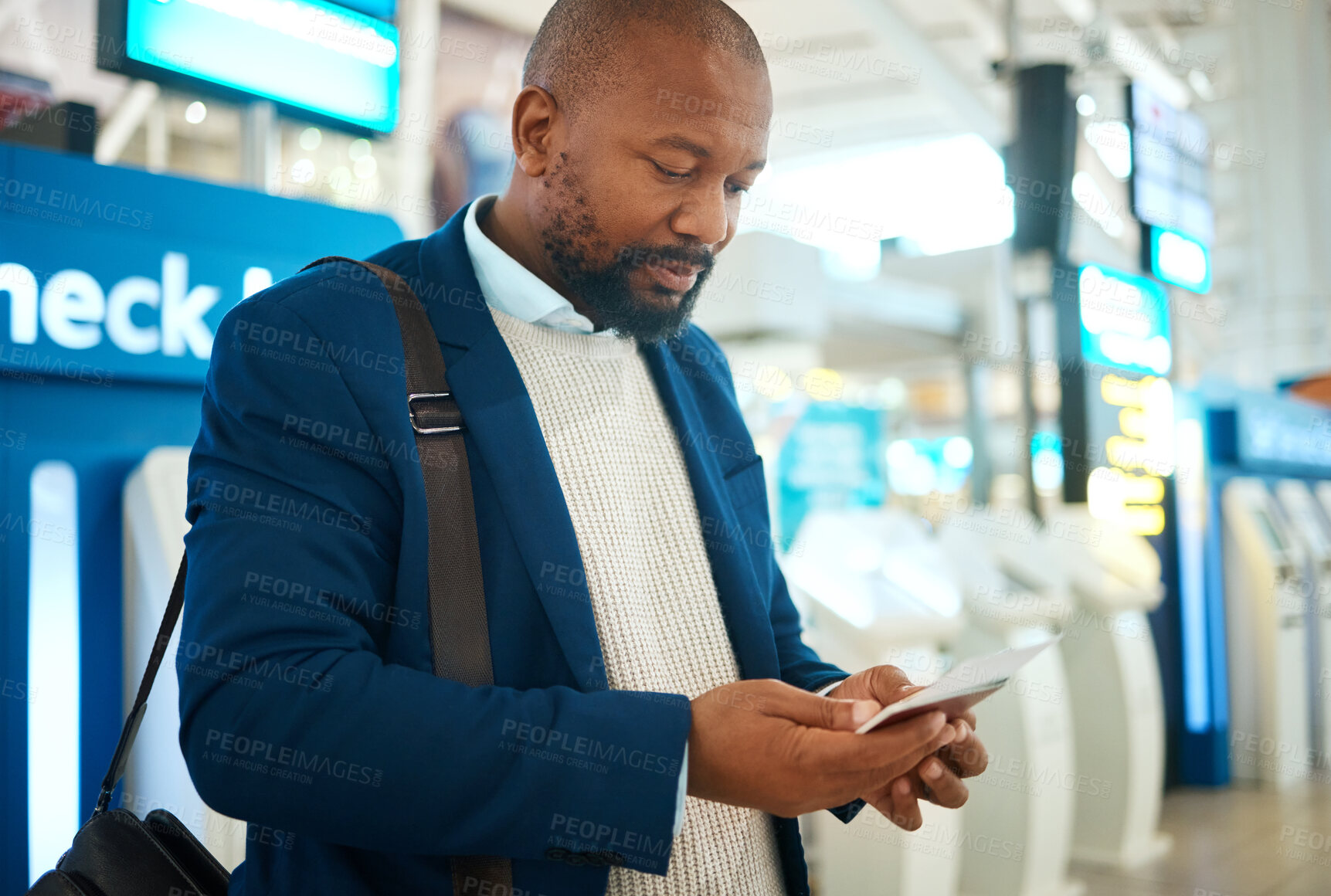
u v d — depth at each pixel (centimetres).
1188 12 670
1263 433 596
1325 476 680
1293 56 628
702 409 115
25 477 176
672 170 88
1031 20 630
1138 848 420
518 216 100
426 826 71
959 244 822
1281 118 632
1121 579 432
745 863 98
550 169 93
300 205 215
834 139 1009
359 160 444
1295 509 611
